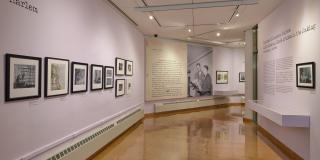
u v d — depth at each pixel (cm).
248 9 607
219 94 1279
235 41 1162
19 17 271
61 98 359
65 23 367
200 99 1218
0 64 245
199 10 623
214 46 1295
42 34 312
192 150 521
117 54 615
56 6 343
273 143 582
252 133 687
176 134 672
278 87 562
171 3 562
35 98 299
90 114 458
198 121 884
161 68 1028
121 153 498
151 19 716
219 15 671
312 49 406
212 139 618
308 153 415
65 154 358
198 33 946
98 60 493
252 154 496
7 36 254
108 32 550
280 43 552
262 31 706
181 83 1114
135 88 795
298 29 459
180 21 746
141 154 492
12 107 263
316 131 389
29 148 289
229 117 977
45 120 320
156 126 789
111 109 571
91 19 460
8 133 257
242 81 1411
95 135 475
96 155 482
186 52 1142
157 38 1018
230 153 501
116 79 605
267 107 543
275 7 586
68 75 376
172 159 462
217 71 1309
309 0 416
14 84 262
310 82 409
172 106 1071
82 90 420
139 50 858
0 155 247
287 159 467
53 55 336
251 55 834
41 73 309
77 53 405
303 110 438
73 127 394
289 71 501
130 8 602
